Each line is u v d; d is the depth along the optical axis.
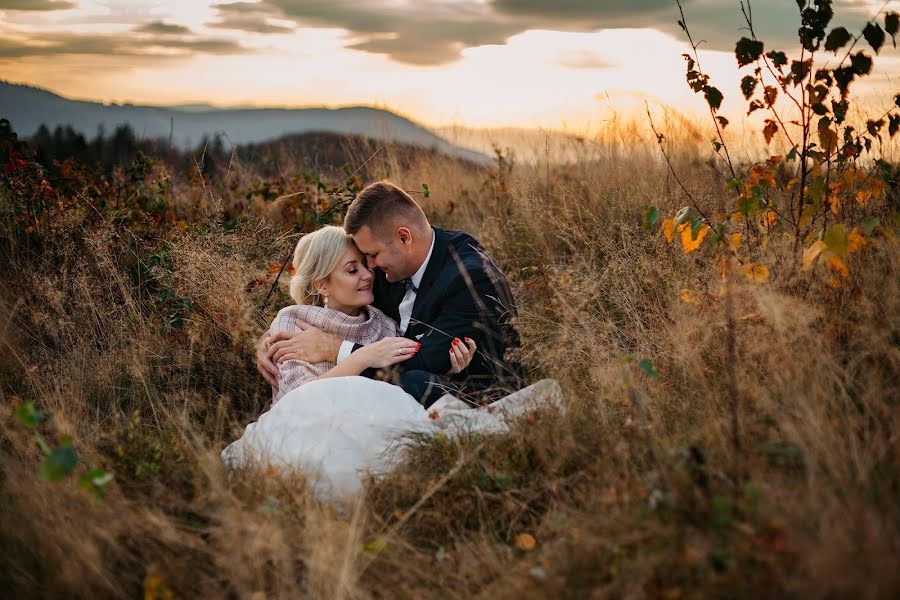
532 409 2.83
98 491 2.12
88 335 4.04
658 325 3.29
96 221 4.95
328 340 3.54
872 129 3.18
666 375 2.95
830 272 3.00
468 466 2.62
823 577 1.62
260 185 6.07
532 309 3.91
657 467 2.26
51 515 2.44
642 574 1.85
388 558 2.32
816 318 2.87
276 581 2.19
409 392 3.22
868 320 2.74
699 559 1.81
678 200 4.42
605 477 2.34
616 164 5.66
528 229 4.98
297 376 3.43
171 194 5.86
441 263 3.53
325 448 2.85
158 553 2.31
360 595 2.14
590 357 3.18
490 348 3.39
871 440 2.21
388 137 7.05
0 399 3.49
